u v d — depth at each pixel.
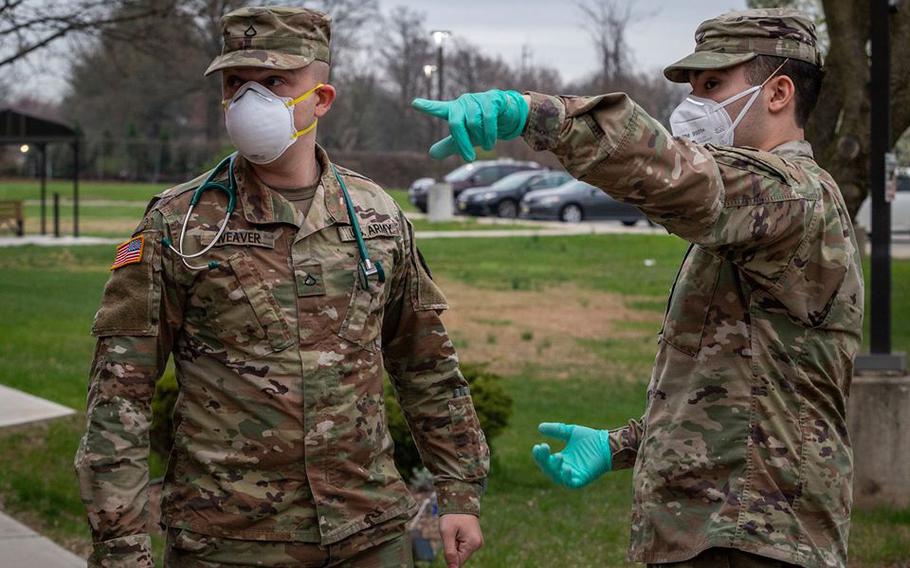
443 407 3.17
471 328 14.85
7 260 22.20
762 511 2.55
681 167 2.29
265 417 2.79
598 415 9.59
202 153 60.78
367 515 2.88
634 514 2.75
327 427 2.83
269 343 2.82
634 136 2.27
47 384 10.29
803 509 2.57
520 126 2.28
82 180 62.28
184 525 2.81
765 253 2.50
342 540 2.84
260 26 2.85
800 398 2.59
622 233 29.27
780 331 2.59
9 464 7.41
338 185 2.99
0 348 12.09
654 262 23.64
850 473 2.65
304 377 2.82
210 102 65.44
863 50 6.92
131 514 2.74
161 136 62.50
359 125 69.00
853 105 6.91
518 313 16.31
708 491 2.60
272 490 2.79
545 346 13.53
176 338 2.89
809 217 2.48
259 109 2.79
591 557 5.81
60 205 40.09
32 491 6.83
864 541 6.02
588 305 17.30
